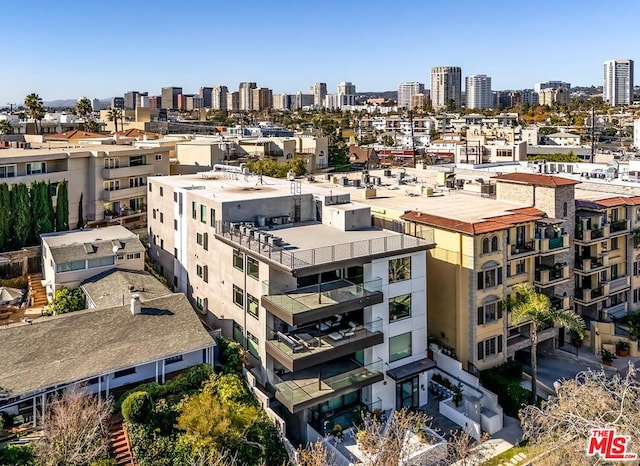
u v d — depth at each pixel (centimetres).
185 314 3509
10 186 5103
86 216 6156
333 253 3192
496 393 3578
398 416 2969
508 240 3844
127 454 2684
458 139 15175
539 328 3925
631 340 4281
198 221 4159
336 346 3158
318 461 2531
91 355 3036
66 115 14275
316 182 5856
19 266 4909
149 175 6762
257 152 9438
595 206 4528
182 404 2931
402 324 3509
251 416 2797
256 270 3359
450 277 3738
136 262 4566
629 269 4788
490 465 2998
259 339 3350
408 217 3997
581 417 2514
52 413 2766
